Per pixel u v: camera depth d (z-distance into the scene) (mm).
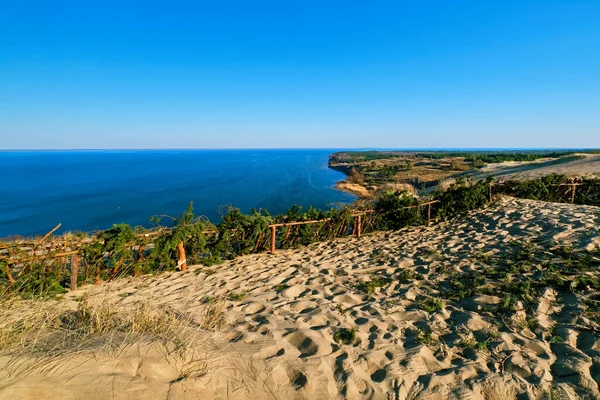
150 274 6629
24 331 2990
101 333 3129
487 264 5652
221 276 6363
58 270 5742
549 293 4273
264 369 2857
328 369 3000
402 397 2676
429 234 8891
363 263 6664
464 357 3244
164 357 2617
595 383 2715
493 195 12266
